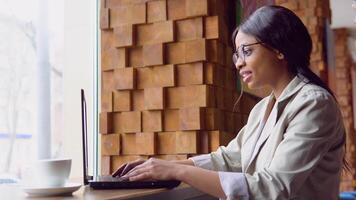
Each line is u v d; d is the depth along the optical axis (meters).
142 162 1.40
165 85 1.98
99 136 2.14
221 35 1.97
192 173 1.18
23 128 2.43
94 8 2.32
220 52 1.97
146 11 2.05
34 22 2.45
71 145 2.38
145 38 2.04
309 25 3.41
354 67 6.82
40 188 1.04
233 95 2.12
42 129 2.41
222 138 1.92
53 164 1.11
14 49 2.46
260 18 1.32
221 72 2.00
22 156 2.40
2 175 2.23
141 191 1.16
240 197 1.12
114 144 2.08
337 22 5.57
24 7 2.46
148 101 2.01
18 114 2.45
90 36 2.35
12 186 1.37
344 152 1.30
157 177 1.21
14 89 2.44
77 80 2.36
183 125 1.92
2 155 2.41
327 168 1.23
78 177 1.70
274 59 1.31
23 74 2.45
